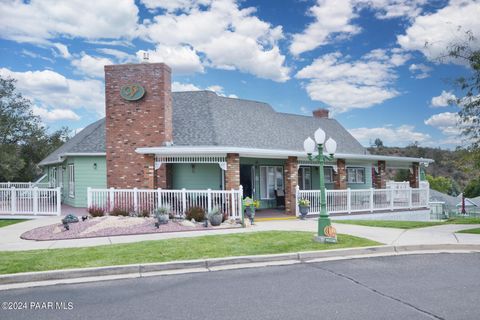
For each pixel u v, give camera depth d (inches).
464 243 398.3
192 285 272.5
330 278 286.2
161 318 207.9
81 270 300.4
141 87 718.5
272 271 311.0
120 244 396.5
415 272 301.6
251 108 933.2
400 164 978.7
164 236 458.6
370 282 273.4
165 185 716.0
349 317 204.2
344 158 824.3
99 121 1049.5
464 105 596.1
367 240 419.2
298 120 1023.0
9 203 708.7
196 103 852.0
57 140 1574.8
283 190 853.2
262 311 215.6
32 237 458.6
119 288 268.2
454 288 256.2
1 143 1238.9
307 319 202.2
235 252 359.3
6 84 1250.0
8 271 295.7
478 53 573.6
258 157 750.5
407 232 482.6
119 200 634.2
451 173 2689.5
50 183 1069.1
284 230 500.7
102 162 813.9
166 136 717.9
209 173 751.7
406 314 207.6
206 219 559.8
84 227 507.8
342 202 744.3
